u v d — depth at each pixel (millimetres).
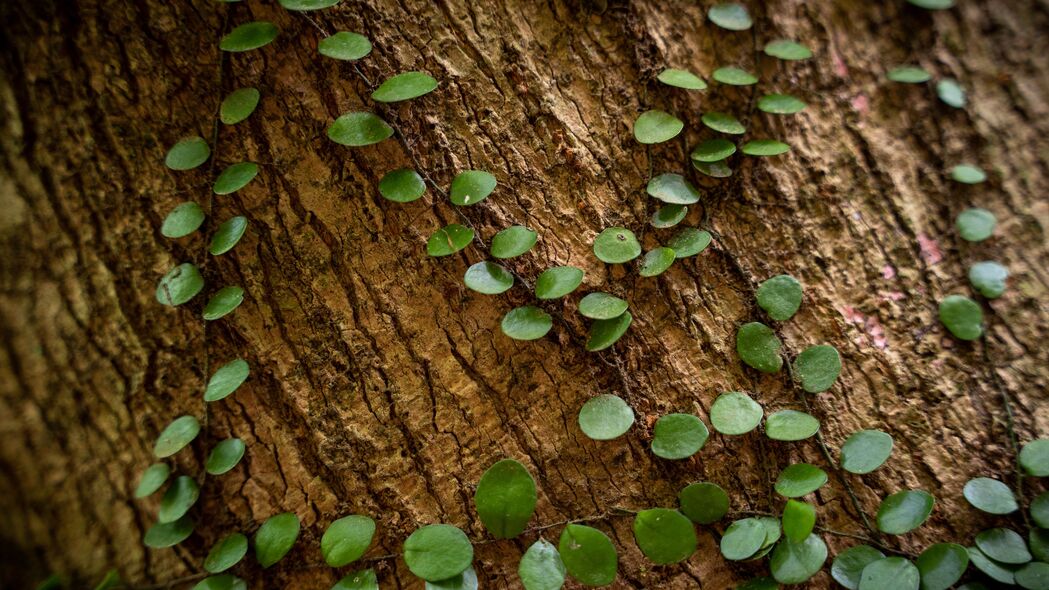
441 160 415
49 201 411
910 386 417
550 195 418
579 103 425
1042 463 408
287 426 411
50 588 413
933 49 452
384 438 409
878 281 425
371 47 413
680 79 426
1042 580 398
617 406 406
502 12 423
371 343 411
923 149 441
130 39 409
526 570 399
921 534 406
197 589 404
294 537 405
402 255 413
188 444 411
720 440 410
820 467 410
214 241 410
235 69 413
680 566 405
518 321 408
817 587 404
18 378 413
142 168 412
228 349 413
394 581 405
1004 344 421
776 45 440
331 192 413
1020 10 460
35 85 409
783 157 432
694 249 416
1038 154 444
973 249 431
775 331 417
